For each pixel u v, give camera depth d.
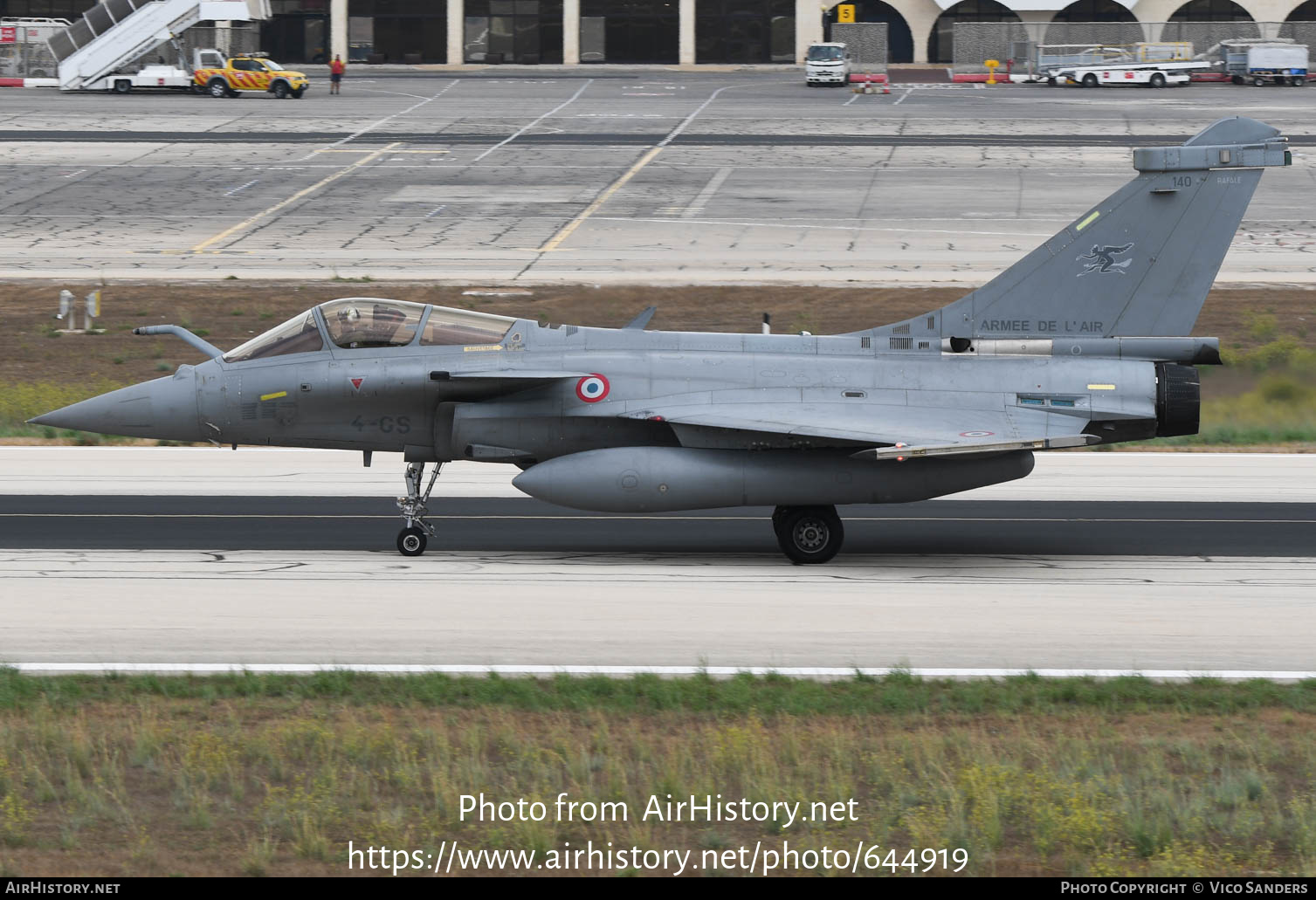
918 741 42.66
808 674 49.88
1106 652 52.94
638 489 66.62
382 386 69.75
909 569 67.88
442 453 71.12
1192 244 70.19
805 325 157.25
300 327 71.31
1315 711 46.00
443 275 179.25
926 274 179.12
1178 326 70.81
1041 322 71.06
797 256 191.12
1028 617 58.12
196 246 196.25
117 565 66.94
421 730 43.41
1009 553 71.88
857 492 67.25
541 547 72.62
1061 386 69.94
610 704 46.16
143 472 94.50
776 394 69.56
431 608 58.94
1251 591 63.12
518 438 69.88
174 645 53.03
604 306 165.75
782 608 59.53
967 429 67.19
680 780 38.84
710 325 158.25
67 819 37.06
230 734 42.78
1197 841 36.19
